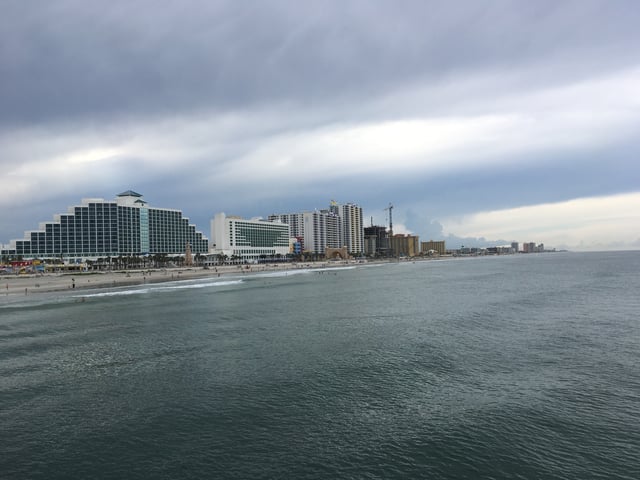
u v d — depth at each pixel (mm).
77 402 26297
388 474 18156
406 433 21594
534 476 17859
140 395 27312
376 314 57469
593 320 49750
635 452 19516
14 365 34344
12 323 54438
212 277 156000
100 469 19000
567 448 19953
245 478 18109
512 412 23812
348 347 38500
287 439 21234
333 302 71688
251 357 35656
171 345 40594
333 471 18453
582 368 31391
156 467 19062
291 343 40469
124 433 22203
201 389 28188
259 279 142125
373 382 29000
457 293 83188
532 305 63031
